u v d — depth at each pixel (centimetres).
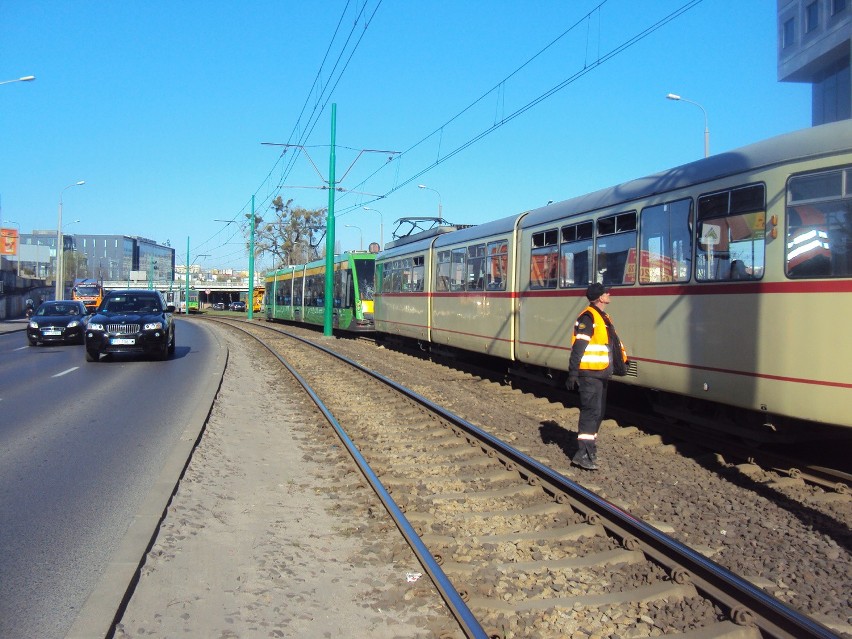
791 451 865
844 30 2783
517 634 405
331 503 664
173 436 932
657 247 910
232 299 11444
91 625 386
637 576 485
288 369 1756
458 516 629
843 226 665
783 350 709
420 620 415
